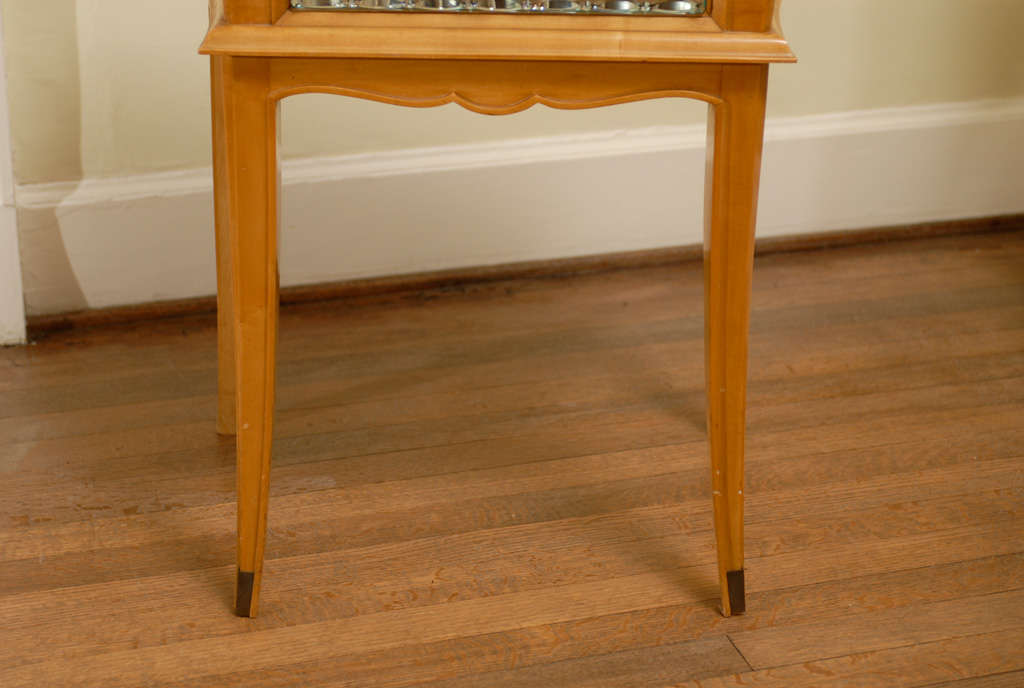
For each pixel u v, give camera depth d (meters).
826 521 1.34
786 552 1.28
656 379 1.73
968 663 1.09
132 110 1.82
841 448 1.51
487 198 2.07
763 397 1.66
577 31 0.94
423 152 2.02
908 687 1.06
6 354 1.80
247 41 0.92
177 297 1.97
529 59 0.94
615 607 1.18
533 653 1.11
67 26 1.74
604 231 2.17
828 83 2.21
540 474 1.45
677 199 2.19
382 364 1.78
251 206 0.99
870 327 1.91
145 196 1.88
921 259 2.22
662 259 2.20
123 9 1.76
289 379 1.72
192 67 1.83
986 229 2.38
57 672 1.07
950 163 2.33
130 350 1.82
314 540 1.30
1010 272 2.15
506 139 2.05
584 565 1.25
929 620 1.16
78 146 1.82
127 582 1.22
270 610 1.17
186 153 1.88
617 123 2.10
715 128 1.00
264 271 1.02
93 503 1.37
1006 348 1.82
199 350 1.83
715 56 0.94
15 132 1.78
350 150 1.97
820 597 1.20
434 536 1.31
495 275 2.12
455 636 1.13
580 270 2.17
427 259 2.09
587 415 1.61
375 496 1.39
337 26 0.93
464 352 1.82
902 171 2.31
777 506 1.37
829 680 1.07
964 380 1.71
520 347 1.84
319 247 2.02
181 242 1.93
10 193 1.75
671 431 1.57
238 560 1.13
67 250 1.87
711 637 1.13
